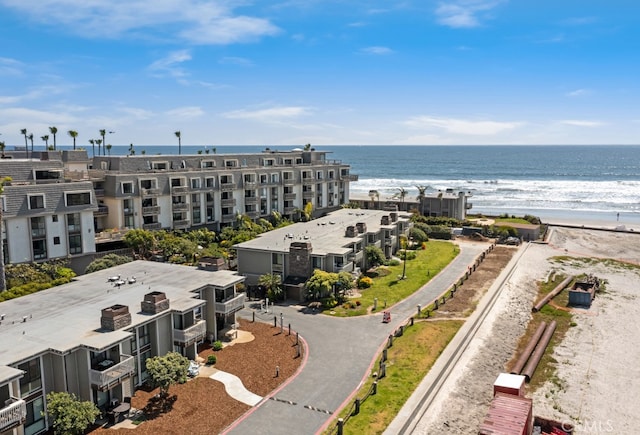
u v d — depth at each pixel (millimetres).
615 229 109750
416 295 60312
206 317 45562
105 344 31719
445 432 33938
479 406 37656
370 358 42656
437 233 97688
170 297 41500
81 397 32625
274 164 106875
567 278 72000
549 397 39594
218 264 50625
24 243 59531
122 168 81000
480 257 79688
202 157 93000
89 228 66000
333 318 52219
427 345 45031
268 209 98438
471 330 49750
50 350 31031
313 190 107500
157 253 72250
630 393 40156
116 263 60219
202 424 32594
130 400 34281
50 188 61375
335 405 35188
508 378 35500
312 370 40406
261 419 33344
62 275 56719
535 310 59344
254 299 58375
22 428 29219
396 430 31906
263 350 44062
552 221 126312
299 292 58031
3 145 102562
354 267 65000
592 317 57125
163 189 79938
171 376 34344
